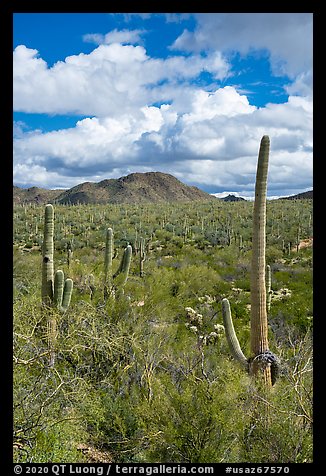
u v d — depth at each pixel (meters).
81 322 6.38
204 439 4.73
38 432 4.33
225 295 16.81
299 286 19.98
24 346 5.13
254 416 4.91
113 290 8.47
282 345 7.15
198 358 5.90
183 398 4.92
